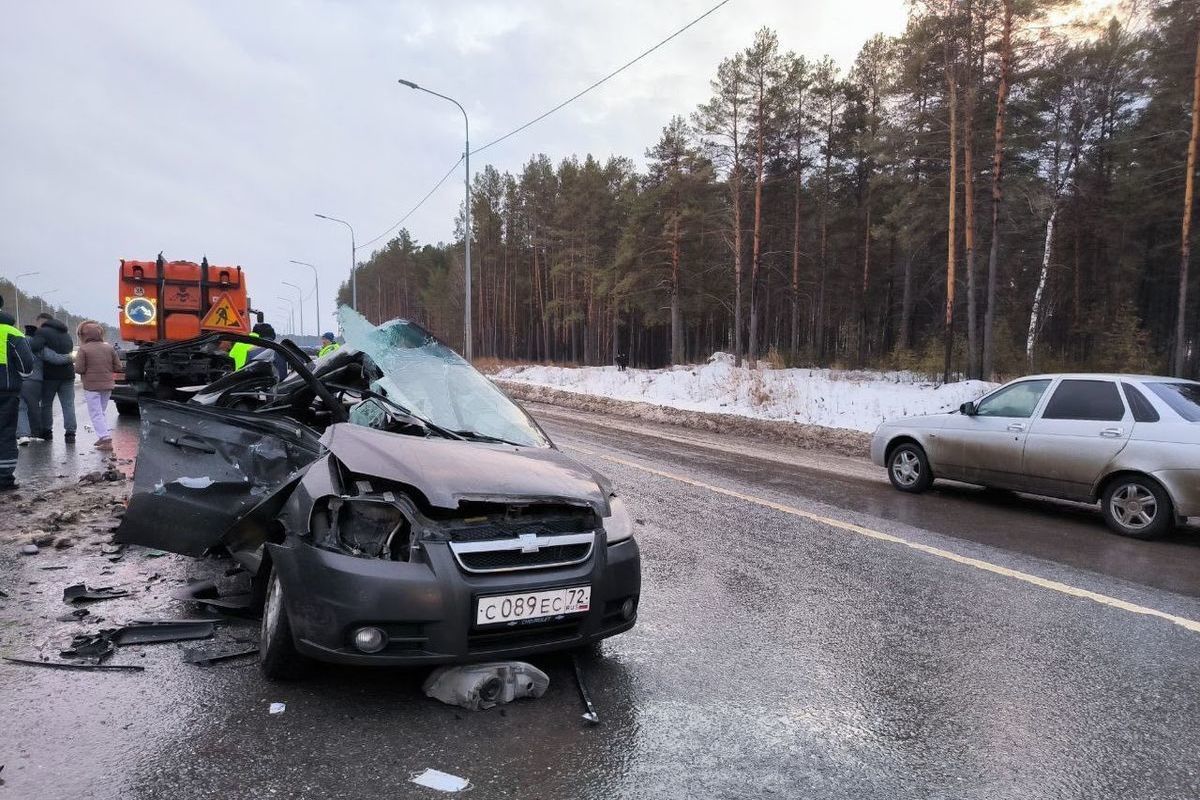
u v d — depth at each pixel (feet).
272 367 17.99
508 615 9.88
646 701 10.71
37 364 33.65
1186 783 8.95
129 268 44.52
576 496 11.03
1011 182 96.58
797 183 143.02
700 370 97.76
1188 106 91.97
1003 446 26.04
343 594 9.47
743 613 14.58
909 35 90.38
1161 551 20.79
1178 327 79.46
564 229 189.98
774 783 8.70
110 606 13.69
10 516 20.10
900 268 154.30
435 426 13.29
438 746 9.21
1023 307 138.00
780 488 28.58
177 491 13.10
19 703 9.95
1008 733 10.10
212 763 8.65
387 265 340.80
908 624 14.21
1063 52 85.51
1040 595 16.21
